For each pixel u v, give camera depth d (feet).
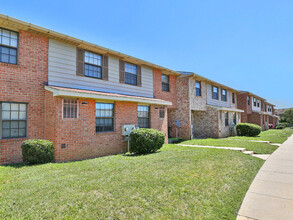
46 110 25.39
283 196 13.25
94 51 31.91
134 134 27.91
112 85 34.40
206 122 56.90
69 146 24.50
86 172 17.67
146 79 41.65
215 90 63.62
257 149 31.96
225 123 61.11
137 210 10.57
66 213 10.23
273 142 42.88
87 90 29.60
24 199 11.88
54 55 27.07
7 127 22.84
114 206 10.97
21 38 24.21
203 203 11.61
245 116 81.20
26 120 24.26
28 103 24.35
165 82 48.01
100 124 29.27
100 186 13.84
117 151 30.83
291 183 15.92
